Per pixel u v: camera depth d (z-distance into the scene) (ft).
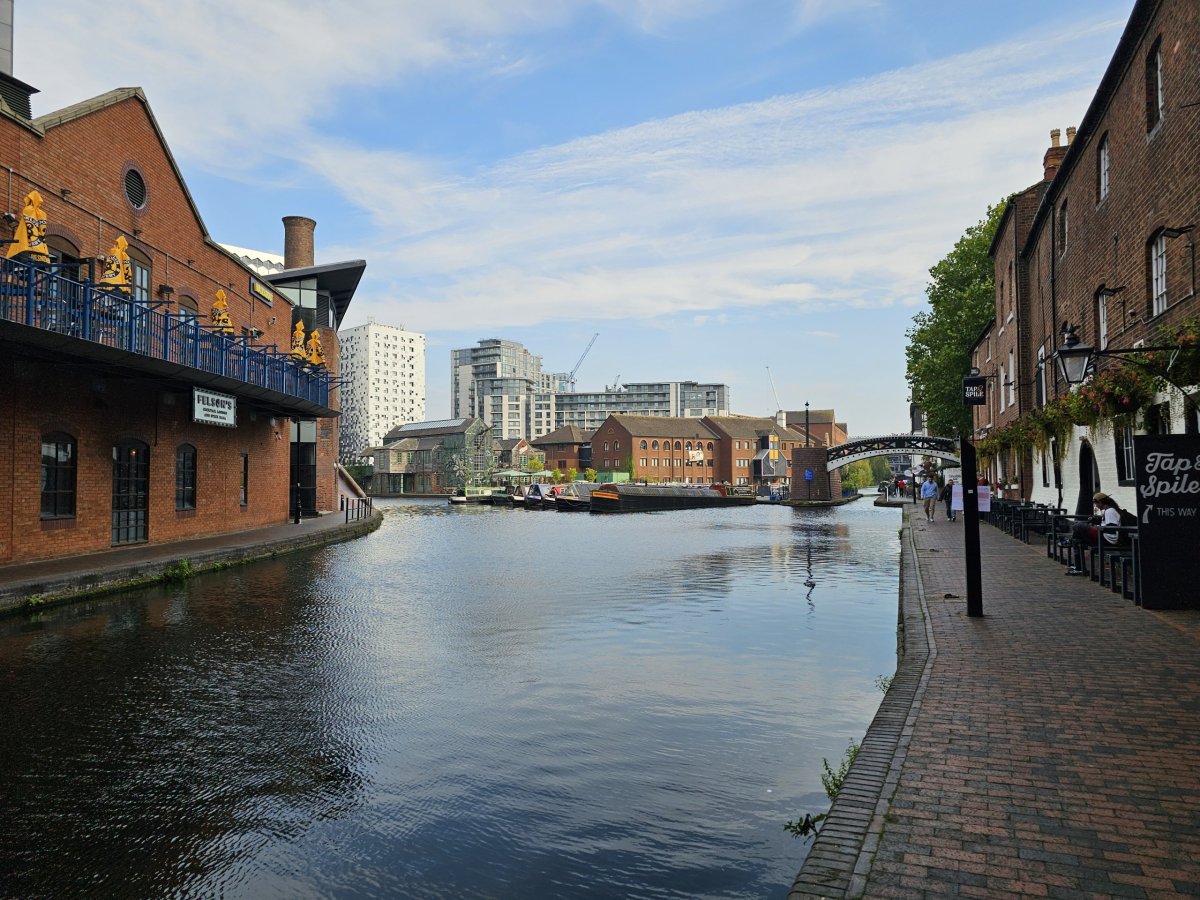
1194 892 10.53
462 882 13.71
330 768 18.78
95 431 57.11
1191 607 29.60
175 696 24.50
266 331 93.91
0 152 46.06
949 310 131.34
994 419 101.91
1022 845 11.91
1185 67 36.65
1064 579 39.19
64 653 30.07
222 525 79.51
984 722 17.51
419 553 74.28
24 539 49.57
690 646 32.01
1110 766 14.85
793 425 469.57
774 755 19.74
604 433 374.43
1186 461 29.68
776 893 13.41
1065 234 63.67
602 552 76.02
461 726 21.84
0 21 52.85
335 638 33.24
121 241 50.96
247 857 14.53
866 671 28.04
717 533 105.50
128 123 60.13
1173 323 38.47
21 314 43.27
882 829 12.49
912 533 73.05
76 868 14.08
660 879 13.83
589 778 18.24
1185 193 36.86
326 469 126.93
